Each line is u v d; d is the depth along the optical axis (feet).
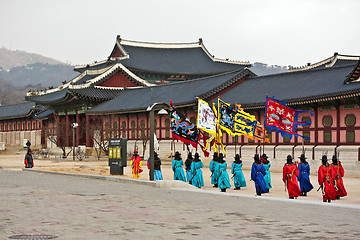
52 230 39.37
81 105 287.69
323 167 75.36
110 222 43.52
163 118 230.07
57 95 321.11
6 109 438.40
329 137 159.33
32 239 35.32
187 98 211.41
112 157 112.37
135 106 240.32
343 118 155.94
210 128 124.77
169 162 208.74
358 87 144.46
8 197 64.13
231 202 58.23
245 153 181.98
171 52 379.76
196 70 365.61
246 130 140.36
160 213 49.14
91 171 125.59
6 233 37.88
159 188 77.97
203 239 35.76
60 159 238.27
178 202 58.39
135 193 69.67
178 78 364.99
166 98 230.68
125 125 253.85
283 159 169.27
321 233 37.88
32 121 387.96
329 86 160.97
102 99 280.31
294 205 55.26
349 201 79.00
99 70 309.83
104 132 266.98
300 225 41.63
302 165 85.87
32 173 122.93
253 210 51.16
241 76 210.59
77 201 59.57
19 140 404.57
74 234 37.63
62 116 317.83
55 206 54.70
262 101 171.32
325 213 48.83
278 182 116.88
